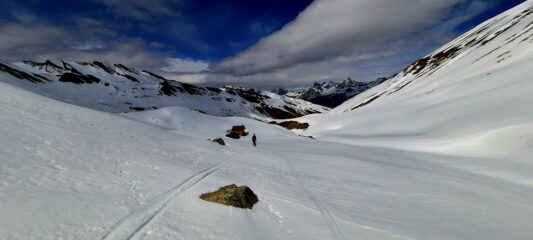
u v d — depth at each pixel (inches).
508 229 607.8
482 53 5295.3
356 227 497.0
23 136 637.9
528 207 799.1
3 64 7352.4
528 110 1924.2
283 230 445.1
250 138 2364.7
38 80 7815.0
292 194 650.2
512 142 1568.7
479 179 1152.2
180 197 493.4
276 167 1007.0
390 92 7490.2
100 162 602.2
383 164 1332.4
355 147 2153.1
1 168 441.1
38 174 456.8
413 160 1576.0
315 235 444.1
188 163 807.1
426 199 767.1
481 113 2299.5
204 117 2802.7
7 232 289.1
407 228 528.7
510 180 1189.1
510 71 3238.2
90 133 861.2
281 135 2716.5
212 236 373.7
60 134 745.0
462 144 1830.7
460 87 3713.1
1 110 818.8
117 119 1321.4
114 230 337.1
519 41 4407.0
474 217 657.0
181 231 368.2
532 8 6117.1
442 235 519.5
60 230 313.6
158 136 1167.6
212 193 513.3
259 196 592.1
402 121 3186.5
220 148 1299.2
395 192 810.2
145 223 368.8
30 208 344.2
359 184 860.0
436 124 2566.4
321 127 4407.0
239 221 438.6
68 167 524.7
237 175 773.9
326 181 850.8
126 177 543.8
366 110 4758.9
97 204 394.9
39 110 975.0
